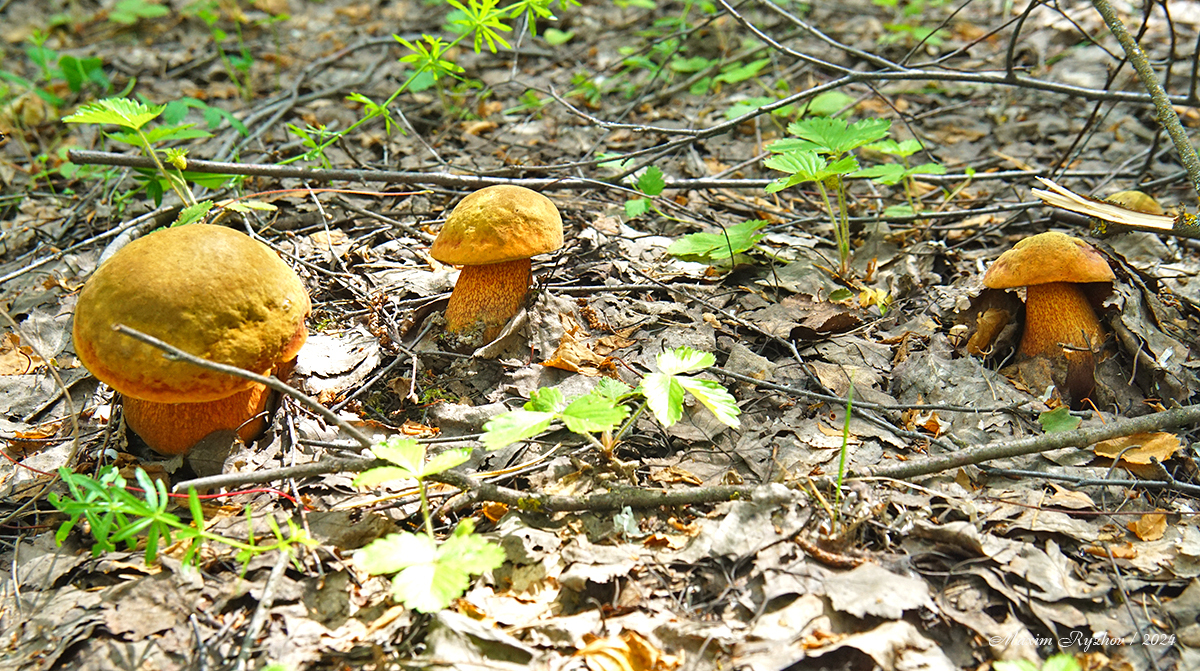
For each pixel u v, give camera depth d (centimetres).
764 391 97
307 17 194
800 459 92
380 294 104
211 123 118
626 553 88
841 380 98
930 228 113
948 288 105
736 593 86
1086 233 110
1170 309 101
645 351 100
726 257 108
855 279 108
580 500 89
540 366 98
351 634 85
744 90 147
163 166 106
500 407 95
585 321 102
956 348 100
